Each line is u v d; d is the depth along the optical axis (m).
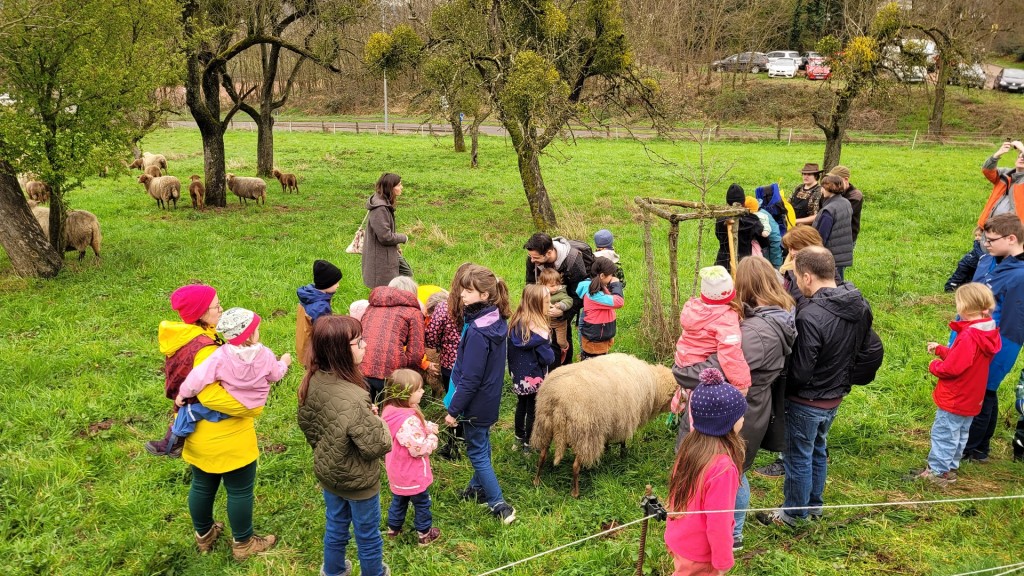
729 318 3.95
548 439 4.99
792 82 42.75
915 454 5.46
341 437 3.64
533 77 11.83
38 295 9.13
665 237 13.18
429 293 6.64
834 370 4.18
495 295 4.53
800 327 4.14
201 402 3.87
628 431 5.12
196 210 15.91
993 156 8.02
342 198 17.91
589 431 4.82
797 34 49.16
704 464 3.11
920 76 20.30
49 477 5.04
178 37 12.43
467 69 13.27
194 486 4.16
